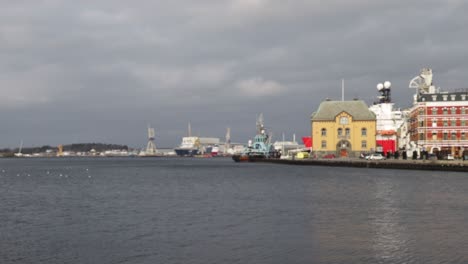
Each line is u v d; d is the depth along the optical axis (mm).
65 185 85312
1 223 40094
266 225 37406
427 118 143500
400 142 184250
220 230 35562
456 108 141375
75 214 45188
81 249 30125
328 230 34906
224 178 100375
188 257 27812
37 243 31922
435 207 46344
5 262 27219
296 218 40625
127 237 33531
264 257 27500
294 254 28031
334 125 176750
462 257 26703
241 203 52062
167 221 40062
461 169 108562
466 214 41750
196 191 68625
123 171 148875
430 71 176000
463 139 140625
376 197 55656
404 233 33344
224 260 27031
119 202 55062
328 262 26250
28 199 59656
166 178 104312
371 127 174125
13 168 183875
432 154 137250
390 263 25781
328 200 53500
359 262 26109
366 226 36312
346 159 157375
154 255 28391
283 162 191375
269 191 66375
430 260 26172
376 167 132375
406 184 73500
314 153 178250
